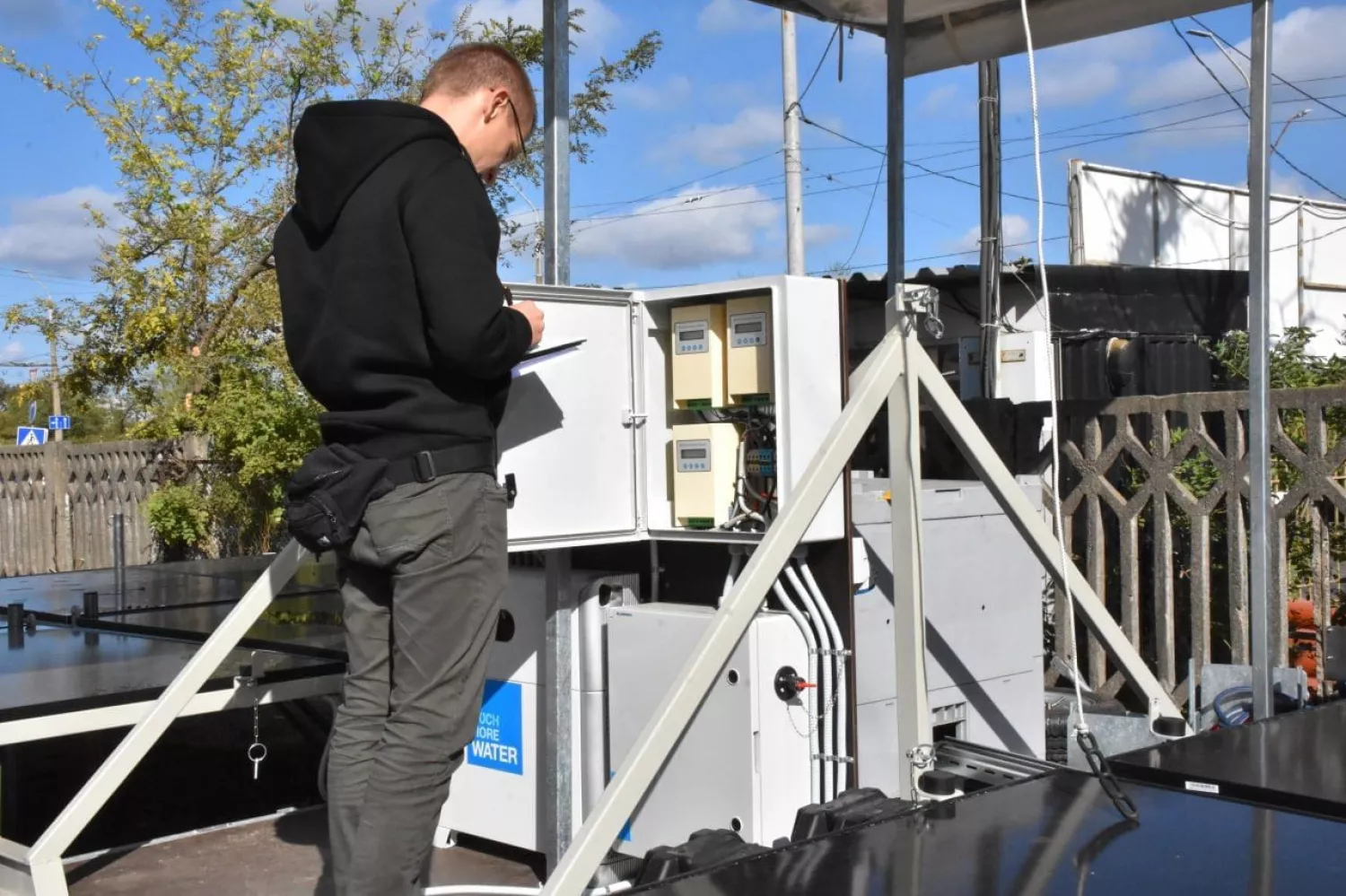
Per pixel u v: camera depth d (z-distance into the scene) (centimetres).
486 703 373
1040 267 242
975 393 760
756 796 309
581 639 346
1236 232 1312
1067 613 561
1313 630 529
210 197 1101
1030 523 293
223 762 510
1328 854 143
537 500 320
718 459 334
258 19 1088
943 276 805
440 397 229
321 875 341
